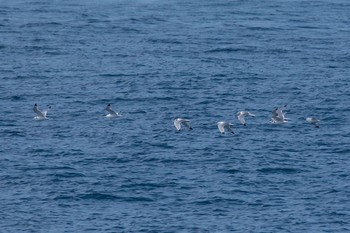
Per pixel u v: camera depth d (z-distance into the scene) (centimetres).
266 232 19612
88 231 19600
